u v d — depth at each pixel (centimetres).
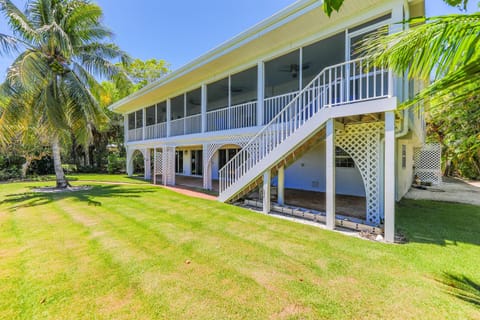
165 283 255
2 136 771
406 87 467
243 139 799
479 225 462
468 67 168
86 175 1638
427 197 782
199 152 1608
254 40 655
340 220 457
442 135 1152
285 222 485
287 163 614
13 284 252
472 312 209
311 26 587
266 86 1032
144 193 859
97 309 214
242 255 325
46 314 207
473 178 1358
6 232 419
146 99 1302
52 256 320
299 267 291
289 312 211
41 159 1616
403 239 381
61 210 586
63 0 877
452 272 277
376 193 468
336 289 245
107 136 2050
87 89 934
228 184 740
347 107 413
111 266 292
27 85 683
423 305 219
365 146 485
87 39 938
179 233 414
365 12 516
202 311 212
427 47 197
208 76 932
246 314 208
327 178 443
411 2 519
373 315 207
